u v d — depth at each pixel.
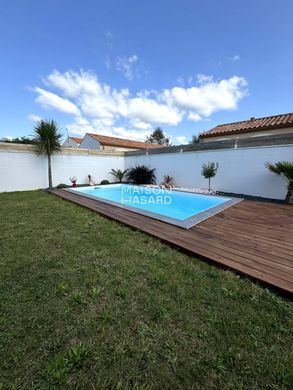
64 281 2.17
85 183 11.28
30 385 1.18
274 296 1.95
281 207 5.71
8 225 4.06
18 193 8.16
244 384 1.19
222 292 2.01
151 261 2.64
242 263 2.48
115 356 1.36
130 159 12.49
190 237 3.35
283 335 1.52
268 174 7.05
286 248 2.94
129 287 2.08
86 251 2.91
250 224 4.10
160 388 1.18
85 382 1.20
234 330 1.56
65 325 1.60
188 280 2.21
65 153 10.37
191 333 1.54
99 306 1.81
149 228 3.79
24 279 2.20
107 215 4.68
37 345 1.42
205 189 8.95
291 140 6.51
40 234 3.56
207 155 8.80
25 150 9.05
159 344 1.45
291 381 1.20
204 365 1.30
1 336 1.48
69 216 4.78
